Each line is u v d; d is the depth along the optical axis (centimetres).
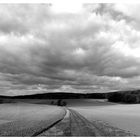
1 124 1981
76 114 3734
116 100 15838
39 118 2759
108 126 1780
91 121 2248
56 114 3725
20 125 1864
